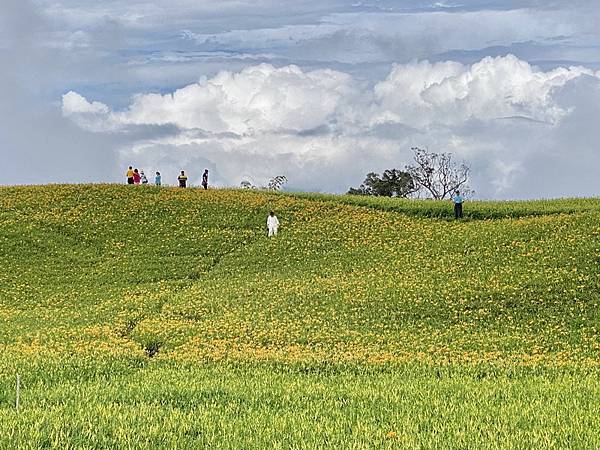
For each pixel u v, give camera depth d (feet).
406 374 78.23
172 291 138.72
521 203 199.21
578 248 141.08
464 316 114.32
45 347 95.55
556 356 92.58
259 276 147.54
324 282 139.03
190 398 61.82
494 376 76.84
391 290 129.49
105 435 48.06
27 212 188.44
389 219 188.03
